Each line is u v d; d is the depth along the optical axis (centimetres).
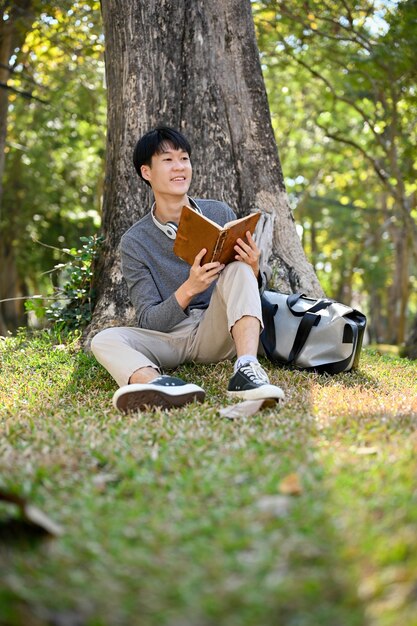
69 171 2272
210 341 487
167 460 303
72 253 676
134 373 443
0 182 1334
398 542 211
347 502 244
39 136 1967
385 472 267
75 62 1466
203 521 239
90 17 1276
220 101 652
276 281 631
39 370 555
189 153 498
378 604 192
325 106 1697
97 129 1800
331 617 187
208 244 437
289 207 661
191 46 652
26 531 235
